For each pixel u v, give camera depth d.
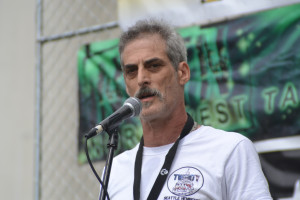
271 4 8.82
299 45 8.47
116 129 5.50
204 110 9.09
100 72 10.31
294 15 8.61
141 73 5.80
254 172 5.41
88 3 11.50
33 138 12.21
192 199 5.30
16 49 12.79
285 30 8.64
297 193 8.04
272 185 8.27
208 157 5.56
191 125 6.02
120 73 10.09
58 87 11.57
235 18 9.12
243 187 5.30
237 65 8.95
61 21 11.80
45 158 11.54
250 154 5.54
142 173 5.89
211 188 5.32
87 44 10.59
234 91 8.88
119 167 6.22
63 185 11.16
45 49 11.87
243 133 8.69
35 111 11.87
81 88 10.45
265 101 8.59
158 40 5.99
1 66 12.96
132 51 5.97
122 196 5.86
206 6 9.41
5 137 12.65
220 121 8.92
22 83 12.59
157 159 5.91
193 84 9.26
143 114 5.77
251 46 8.88
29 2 12.83
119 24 10.27
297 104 8.31
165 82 5.86
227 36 9.12
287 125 8.34
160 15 9.84
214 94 9.05
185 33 9.52
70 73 11.42
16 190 12.27
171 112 5.95
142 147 6.18
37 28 11.62
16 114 12.57
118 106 9.97
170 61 6.00
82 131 10.30
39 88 11.30
